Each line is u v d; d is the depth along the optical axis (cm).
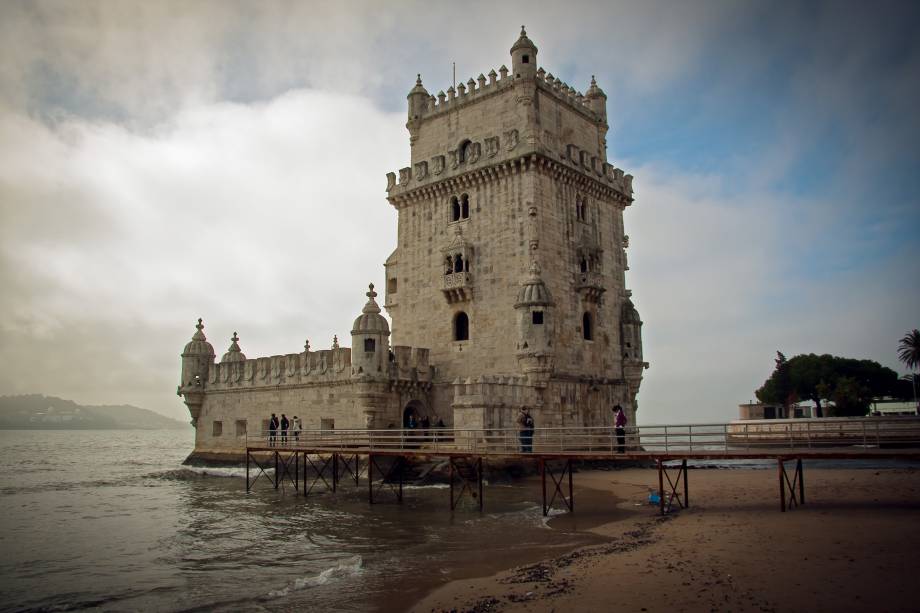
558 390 4759
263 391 5856
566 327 4962
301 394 5491
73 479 6419
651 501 3422
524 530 2912
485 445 3659
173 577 2394
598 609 1711
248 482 4916
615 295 5606
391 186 5731
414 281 5484
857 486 3709
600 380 5184
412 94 5778
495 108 5225
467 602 1866
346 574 2284
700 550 2242
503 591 1939
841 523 2566
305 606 1948
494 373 4872
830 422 3181
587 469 4938
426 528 3081
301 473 5319
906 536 2283
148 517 3800
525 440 4056
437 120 5622
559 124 5341
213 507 4100
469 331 5066
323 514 3628
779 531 2472
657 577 1945
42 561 2703
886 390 9888
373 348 4816
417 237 5525
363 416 4859
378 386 4800
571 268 5106
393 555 2553
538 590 1912
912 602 1627
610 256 5619
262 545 2895
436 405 5169
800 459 3012
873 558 2016
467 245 5091
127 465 8969
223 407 6241
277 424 5303
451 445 4034
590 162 5462
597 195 5562
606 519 3089
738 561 2064
